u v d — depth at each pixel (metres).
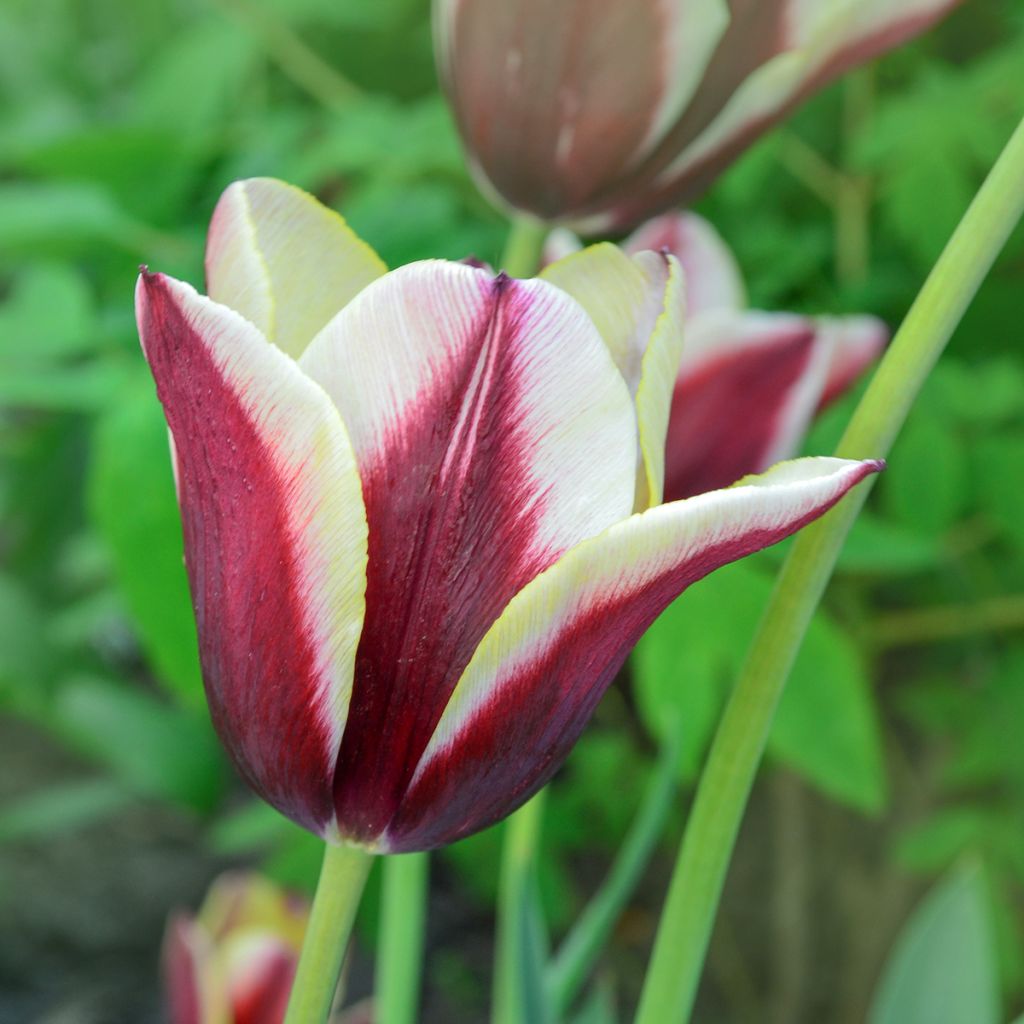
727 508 0.26
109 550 0.50
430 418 0.27
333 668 0.27
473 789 0.28
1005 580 0.97
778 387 0.37
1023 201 0.29
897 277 0.94
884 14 0.36
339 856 0.29
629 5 0.35
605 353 0.26
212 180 0.87
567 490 0.27
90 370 0.59
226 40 0.92
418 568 0.27
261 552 0.27
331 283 0.29
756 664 0.30
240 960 0.52
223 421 0.27
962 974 0.42
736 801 0.31
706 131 0.36
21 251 0.76
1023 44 0.84
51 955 1.60
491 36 0.35
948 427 0.78
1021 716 0.99
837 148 0.99
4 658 1.06
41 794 1.52
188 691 0.51
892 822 1.36
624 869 0.44
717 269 0.40
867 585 0.96
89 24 1.23
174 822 1.66
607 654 0.27
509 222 0.79
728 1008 1.49
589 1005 0.46
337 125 0.82
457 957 1.63
